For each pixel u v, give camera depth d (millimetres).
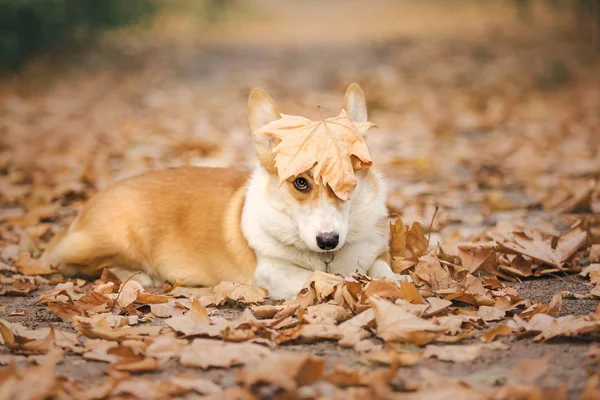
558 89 16828
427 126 13445
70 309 4949
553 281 5598
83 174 9547
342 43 26312
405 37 26969
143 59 21953
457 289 4988
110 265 5961
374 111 15203
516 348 4133
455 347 4098
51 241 6430
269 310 4793
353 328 4355
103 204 6012
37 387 3535
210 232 5746
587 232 6504
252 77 19422
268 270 5391
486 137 12594
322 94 16797
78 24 21906
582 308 4883
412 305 4543
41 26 19516
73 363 4094
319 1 53875
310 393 3518
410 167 10320
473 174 9812
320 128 4930
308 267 5391
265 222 5250
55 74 18875
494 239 6398
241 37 28938
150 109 15453
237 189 5883
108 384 3664
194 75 19969
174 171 6203
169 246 5863
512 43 23250
